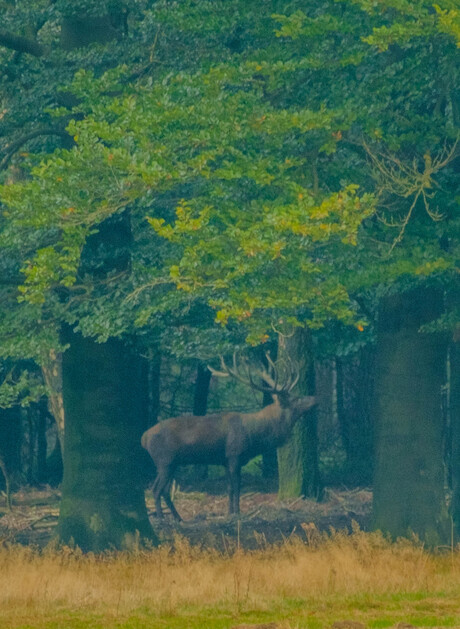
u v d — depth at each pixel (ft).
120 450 60.34
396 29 44.42
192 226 43.55
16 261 54.29
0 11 57.82
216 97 45.83
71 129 44.32
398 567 39.86
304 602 32.65
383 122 50.19
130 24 66.74
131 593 34.86
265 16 51.01
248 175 44.57
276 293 47.42
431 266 47.34
